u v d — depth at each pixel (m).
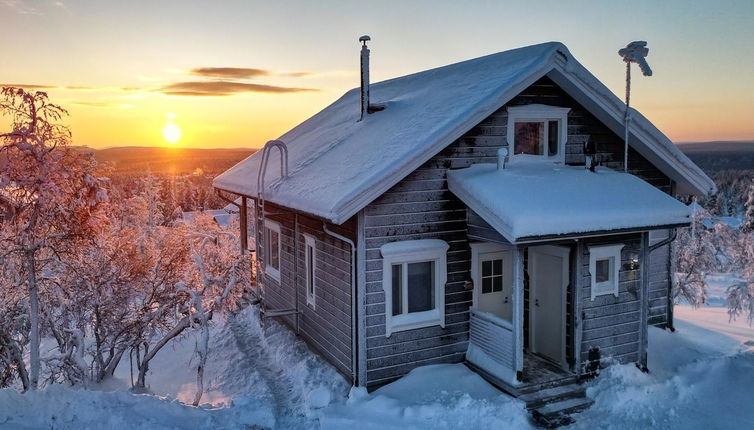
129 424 7.72
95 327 11.81
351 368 9.43
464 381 9.20
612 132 11.30
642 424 8.42
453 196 9.84
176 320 12.22
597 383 9.52
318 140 14.96
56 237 10.48
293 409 9.19
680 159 11.29
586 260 9.84
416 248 9.44
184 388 11.21
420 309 9.84
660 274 12.46
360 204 8.59
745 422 8.39
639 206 9.40
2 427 7.12
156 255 12.55
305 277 11.77
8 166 9.68
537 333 10.53
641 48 10.20
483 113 9.30
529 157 10.69
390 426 8.00
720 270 24.61
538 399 8.83
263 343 13.07
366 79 14.23
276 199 11.34
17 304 10.75
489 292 10.51
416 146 8.91
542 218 8.40
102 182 11.10
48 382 11.72
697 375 9.92
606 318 10.07
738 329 12.77
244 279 12.24
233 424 8.30
